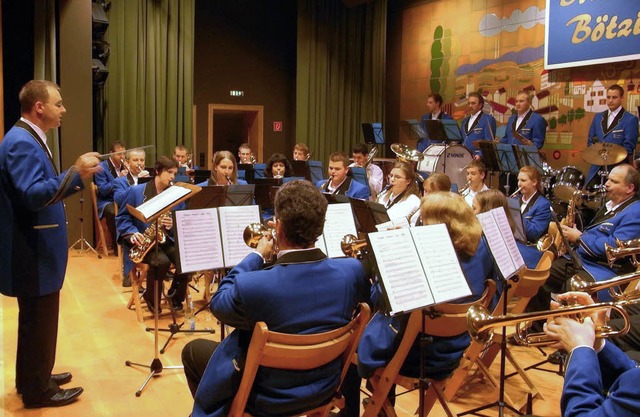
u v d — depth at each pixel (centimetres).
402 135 1049
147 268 463
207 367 220
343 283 216
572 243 460
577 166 785
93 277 607
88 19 727
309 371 211
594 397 153
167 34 877
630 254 359
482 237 285
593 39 754
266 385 206
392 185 478
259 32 1062
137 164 649
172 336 427
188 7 890
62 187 289
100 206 697
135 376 369
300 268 208
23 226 303
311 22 1020
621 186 439
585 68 771
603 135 705
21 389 329
